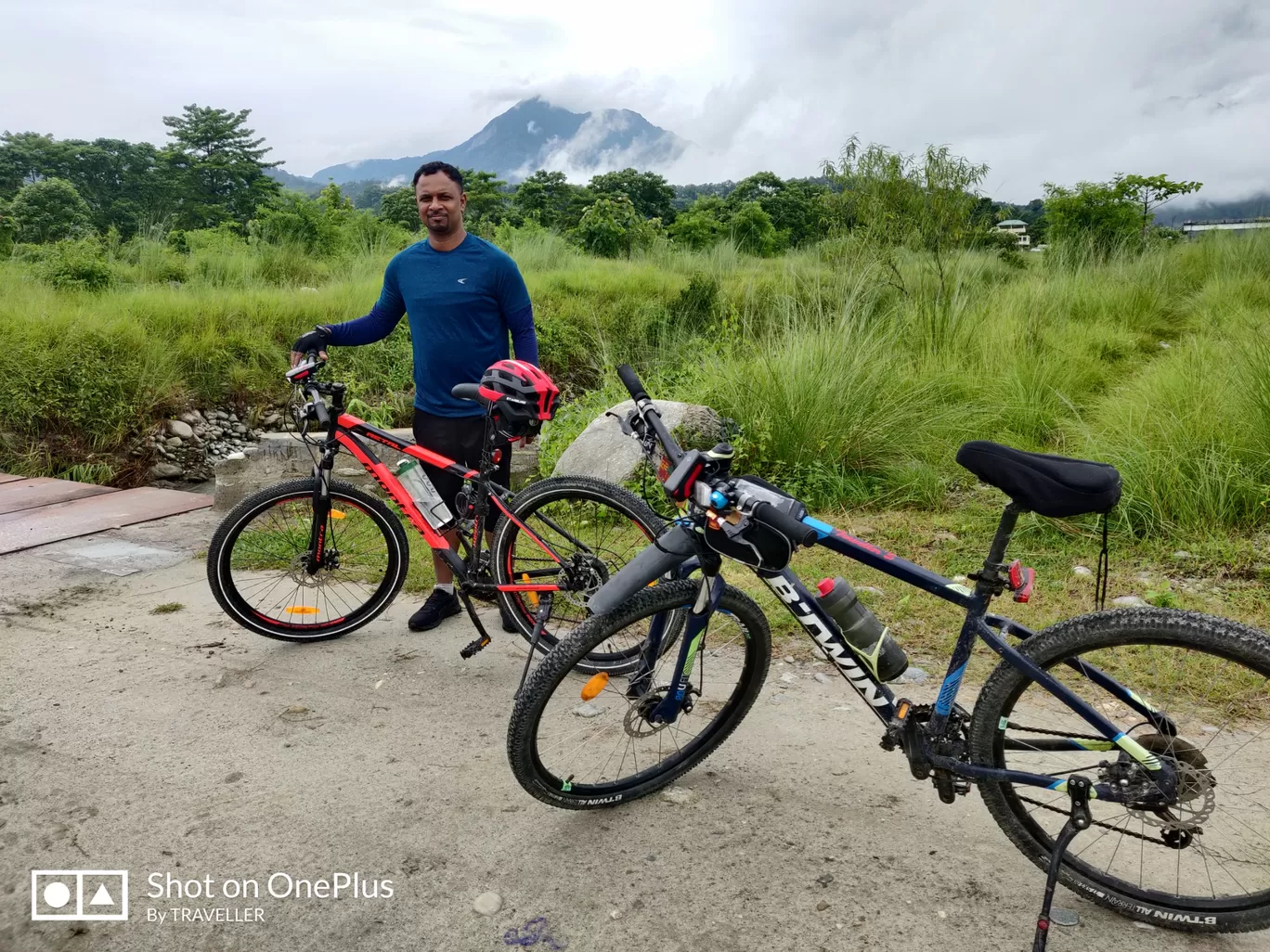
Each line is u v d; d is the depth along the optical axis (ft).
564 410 22.77
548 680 7.64
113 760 9.37
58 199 141.28
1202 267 38.63
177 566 15.80
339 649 12.25
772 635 12.14
